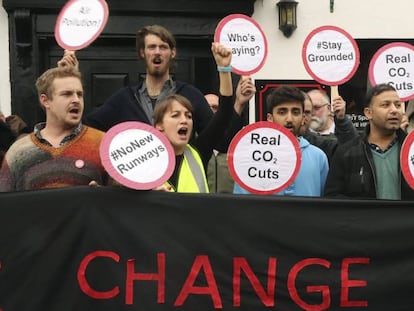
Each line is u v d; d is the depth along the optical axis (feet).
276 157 14.02
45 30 24.89
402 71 17.47
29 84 24.90
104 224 12.76
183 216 12.86
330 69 17.79
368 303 13.12
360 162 15.26
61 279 12.71
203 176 14.46
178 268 12.83
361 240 13.09
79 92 13.52
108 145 12.53
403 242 13.11
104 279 12.74
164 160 12.66
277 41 26.14
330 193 15.44
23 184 13.29
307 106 18.83
